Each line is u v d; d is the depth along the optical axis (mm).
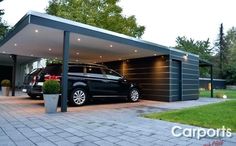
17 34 7797
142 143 3725
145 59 12531
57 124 5109
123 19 20438
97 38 8141
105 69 9883
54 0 21125
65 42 7094
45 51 11781
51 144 3596
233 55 41625
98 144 3637
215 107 8344
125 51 10875
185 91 12375
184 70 12398
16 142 3672
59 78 8070
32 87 9336
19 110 7145
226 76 35000
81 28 7520
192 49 33438
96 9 19297
